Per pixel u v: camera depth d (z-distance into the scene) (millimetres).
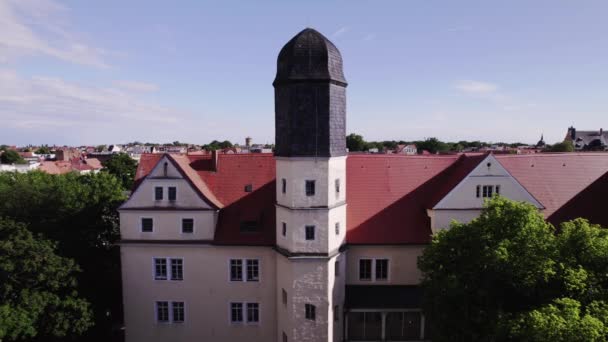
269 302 36719
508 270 23516
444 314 25641
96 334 39719
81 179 60219
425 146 168750
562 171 40000
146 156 40594
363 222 36750
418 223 36844
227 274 36656
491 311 24125
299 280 32969
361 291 36125
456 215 35688
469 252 26438
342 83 32688
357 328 35719
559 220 36281
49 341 33094
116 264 43281
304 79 31141
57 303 31953
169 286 36969
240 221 36969
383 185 38719
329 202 32750
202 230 36375
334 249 33844
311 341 33375
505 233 25312
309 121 31766
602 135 168625
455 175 38094
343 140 33812
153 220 36500
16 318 29141
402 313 35375
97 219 43250
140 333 37469
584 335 18328
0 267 30453
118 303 43688
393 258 36438
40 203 41562
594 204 35719
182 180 36219
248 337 37219
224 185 39125
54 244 34656
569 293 22594
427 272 29266
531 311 21516
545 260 22984
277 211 34781
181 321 37438
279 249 34438
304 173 32312
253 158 40656
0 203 41406
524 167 39438
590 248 23344
